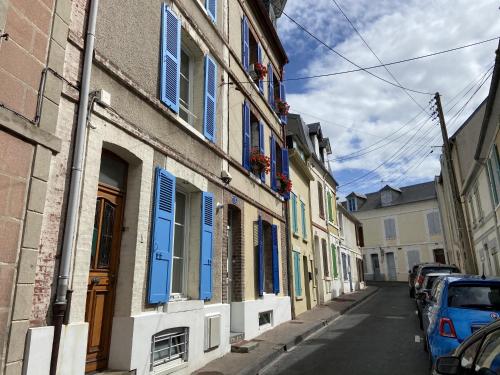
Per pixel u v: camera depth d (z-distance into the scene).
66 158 4.81
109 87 5.74
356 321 13.57
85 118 5.06
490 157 14.35
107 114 5.55
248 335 9.79
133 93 6.26
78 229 4.88
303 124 21.86
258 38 13.47
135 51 6.45
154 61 6.96
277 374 7.23
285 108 15.17
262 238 11.54
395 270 42.53
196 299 7.50
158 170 6.56
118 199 6.06
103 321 5.57
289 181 14.27
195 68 8.91
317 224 20.75
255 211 11.30
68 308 4.61
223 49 10.12
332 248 23.94
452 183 16.55
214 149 8.80
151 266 6.12
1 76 4.04
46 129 4.49
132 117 6.18
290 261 14.30
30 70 4.38
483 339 3.14
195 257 7.75
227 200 9.41
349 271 29.17
